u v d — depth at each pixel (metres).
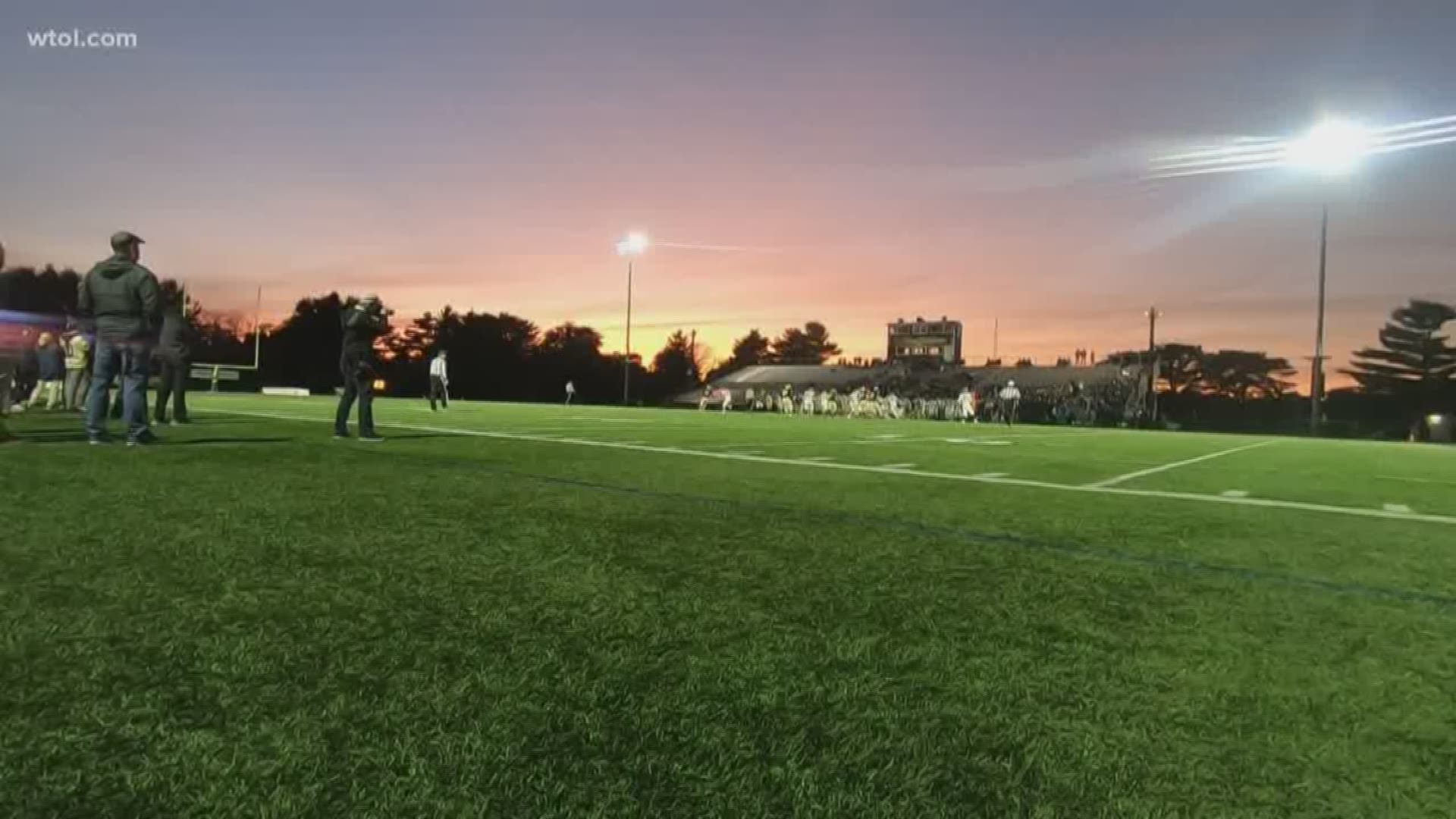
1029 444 15.96
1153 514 5.74
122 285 7.84
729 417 31.28
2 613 2.56
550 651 2.43
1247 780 1.77
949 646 2.60
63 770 1.65
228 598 2.82
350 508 4.70
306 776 1.66
